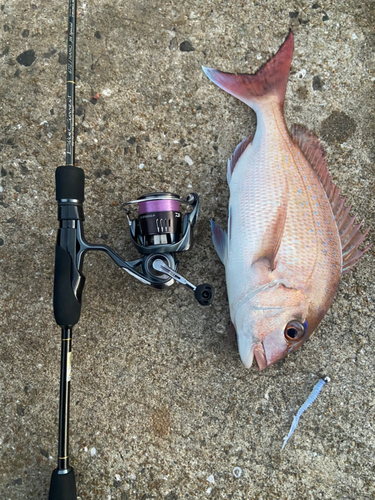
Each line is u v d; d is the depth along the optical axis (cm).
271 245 41
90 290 46
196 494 44
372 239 46
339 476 44
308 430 44
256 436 44
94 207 46
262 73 46
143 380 45
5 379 45
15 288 46
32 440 44
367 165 47
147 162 47
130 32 47
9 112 47
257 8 47
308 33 48
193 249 46
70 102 40
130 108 47
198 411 45
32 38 47
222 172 47
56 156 47
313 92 47
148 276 40
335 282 43
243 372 45
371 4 47
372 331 45
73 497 38
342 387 45
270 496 44
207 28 48
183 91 47
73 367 45
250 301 41
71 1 41
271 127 44
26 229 46
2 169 46
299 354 45
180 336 45
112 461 44
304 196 43
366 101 47
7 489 43
